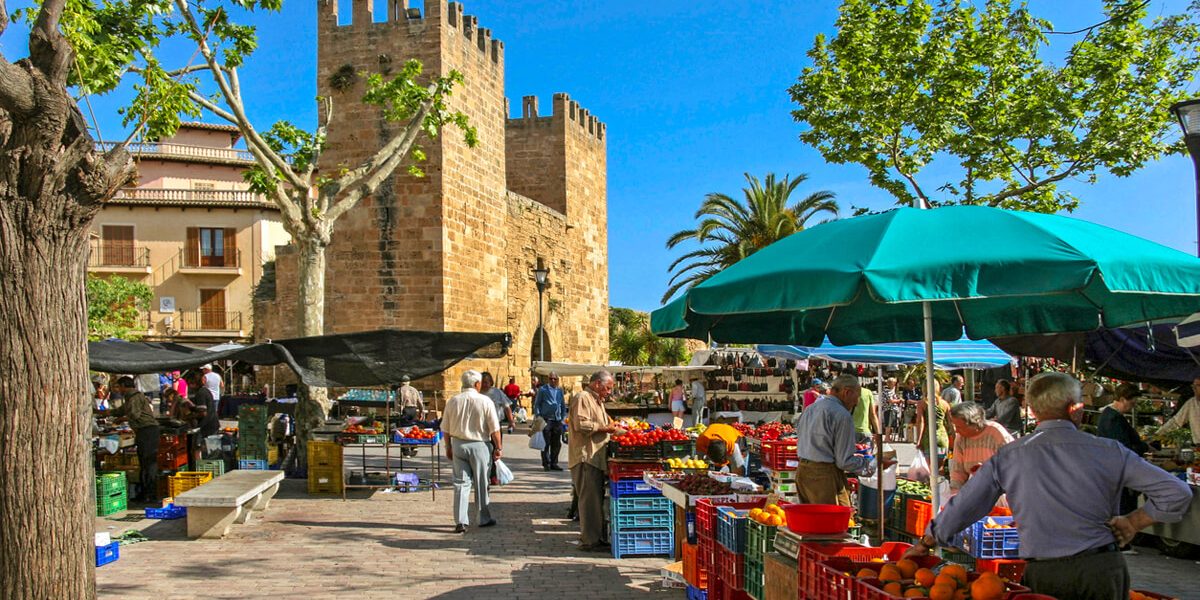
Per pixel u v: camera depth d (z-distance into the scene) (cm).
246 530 1109
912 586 439
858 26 1722
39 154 486
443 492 1454
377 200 2562
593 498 988
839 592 464
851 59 1730
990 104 1675
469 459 1112
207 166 4888
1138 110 1631
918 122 1678
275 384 3161
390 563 921
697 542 754
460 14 2670
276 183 1552
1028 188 1620
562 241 3738
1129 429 1139
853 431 732
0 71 464
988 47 1642
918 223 510
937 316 771
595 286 4147
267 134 1667
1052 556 427
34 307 489
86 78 1131
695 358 2895
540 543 1032
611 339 5459
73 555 495
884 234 500
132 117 1229
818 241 536
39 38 492
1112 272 445
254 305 3014
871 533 869
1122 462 427
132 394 1348
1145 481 420
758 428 1388
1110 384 1836
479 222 2788
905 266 457
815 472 734
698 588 739
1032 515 436
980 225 497
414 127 1775
